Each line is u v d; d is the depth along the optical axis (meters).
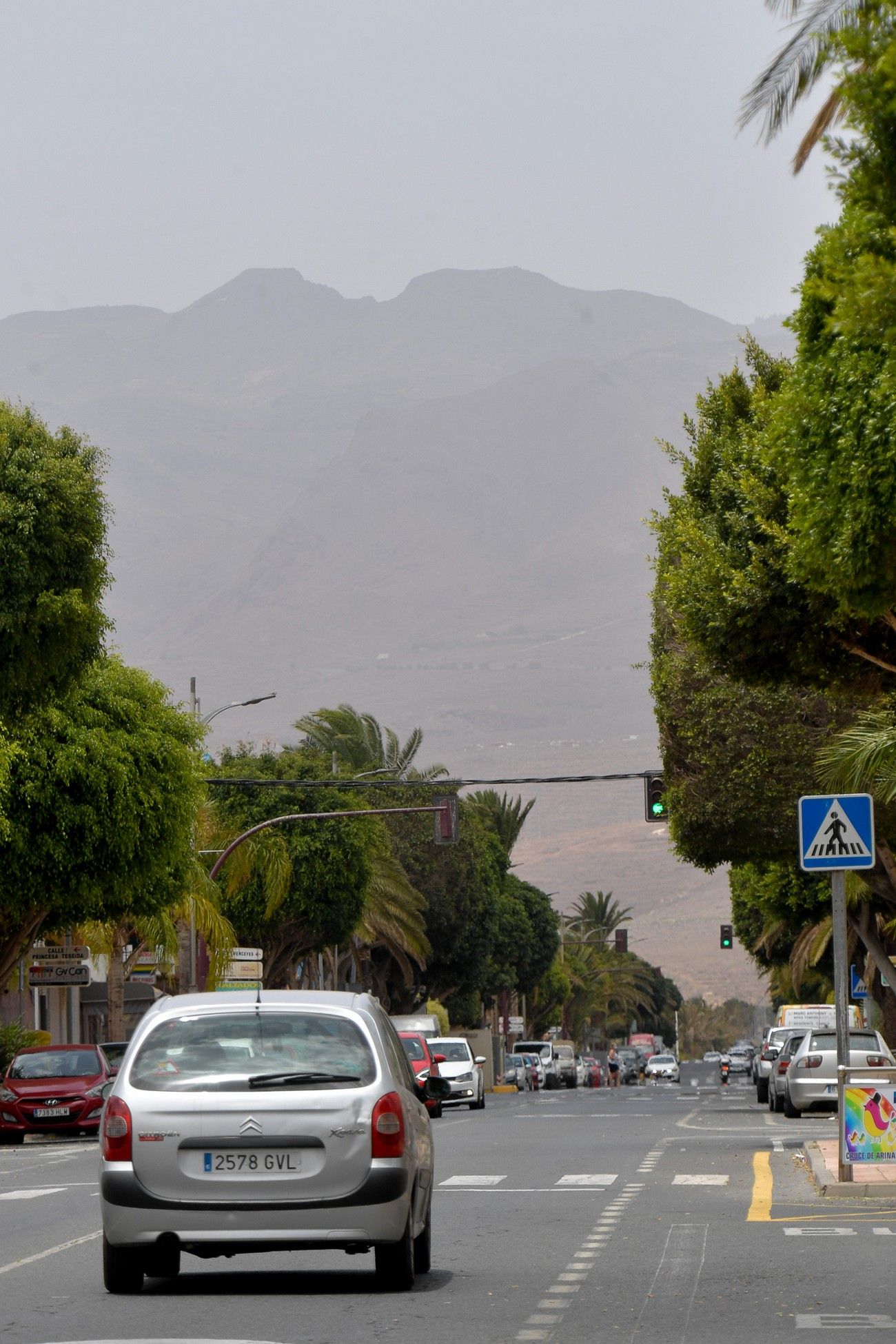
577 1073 194.88
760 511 42.19
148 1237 22.38
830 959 142.25
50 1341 19.78
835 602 40.16
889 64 18.11
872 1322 20.31
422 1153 24.47
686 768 78.38
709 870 81.25
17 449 54.44
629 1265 25.69
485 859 177.88
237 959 100.69
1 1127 69.25
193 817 78.44
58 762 71.44
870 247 21.22
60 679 56.22
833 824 35.62
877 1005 130.88
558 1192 37.62
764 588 41.47
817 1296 22.36
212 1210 22.30
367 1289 23.84
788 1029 94.50
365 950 161.00
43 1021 121.12
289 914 126.31
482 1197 36.97
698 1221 31.12
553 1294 23.11
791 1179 39.25
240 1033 23.23
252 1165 22.38
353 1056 23.05
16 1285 24.97
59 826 71.81
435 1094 26.12
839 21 23.20
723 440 53.75
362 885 129.25
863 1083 35.22
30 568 53.72
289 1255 27.84
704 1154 48.22
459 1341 19.52
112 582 57.16
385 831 152.38
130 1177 22.44
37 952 88.12
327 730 163.00
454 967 177.50
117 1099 22.78
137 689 76.56
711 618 42.81
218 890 98.25
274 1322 21.03
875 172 20.20
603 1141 55.84
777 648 42.31
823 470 28.44
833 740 74.25
